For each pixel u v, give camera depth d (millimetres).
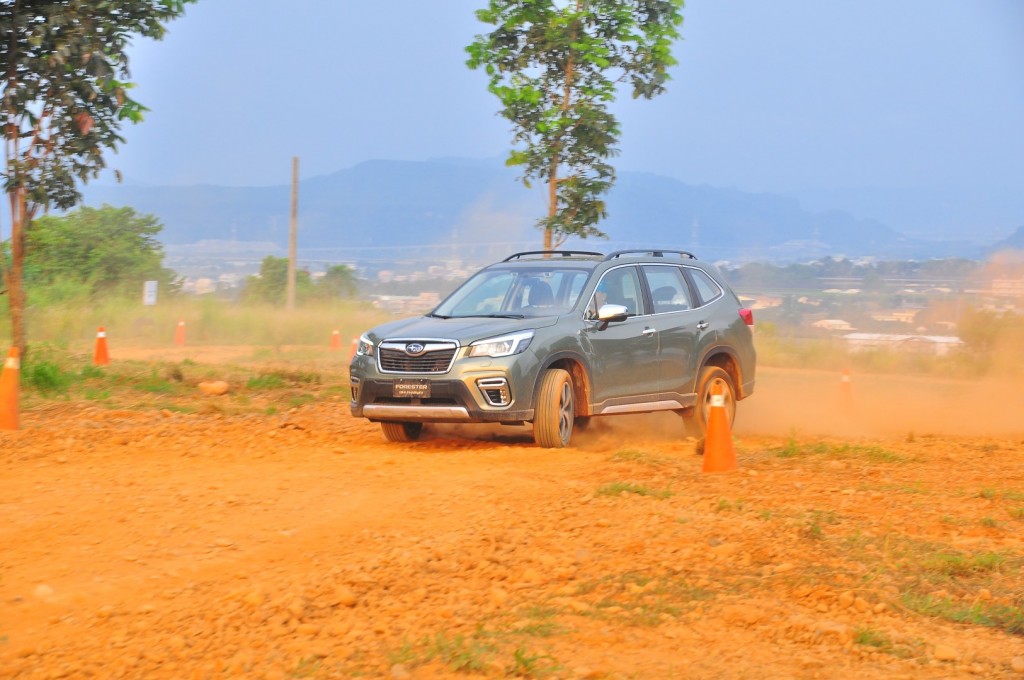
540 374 16375
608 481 13445
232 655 7414
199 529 10953
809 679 7188
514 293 17875
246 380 25656
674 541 10328
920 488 13359
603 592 8852
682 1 32031
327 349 40469
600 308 17172
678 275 19453
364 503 12203
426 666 7152
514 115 32438
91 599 8719
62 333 39969
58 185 24141
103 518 11305
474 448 16734
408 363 16344
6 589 8945
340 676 6996
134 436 16531
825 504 12250
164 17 24406
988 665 7527
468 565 9547
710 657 7547
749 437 19859
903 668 7430
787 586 9078
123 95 23703
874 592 8906
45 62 23125
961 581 9453
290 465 14695
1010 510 12094
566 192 31766
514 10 31891
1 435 16219
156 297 51375
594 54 31062
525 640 7660
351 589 8781
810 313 74062
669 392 18516
